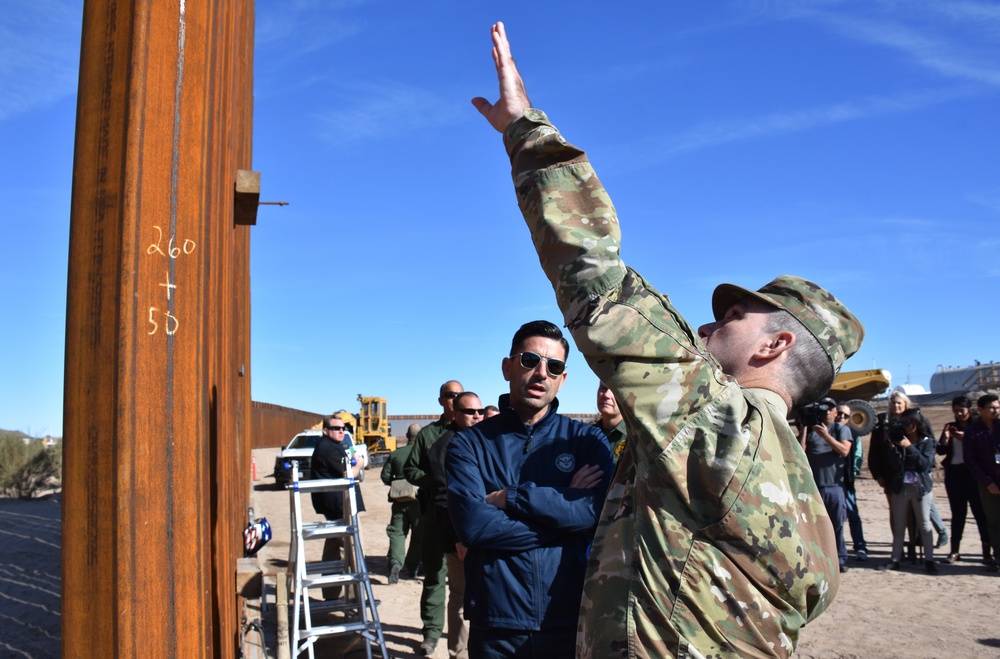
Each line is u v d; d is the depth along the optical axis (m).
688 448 1.32
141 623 1.56
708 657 1.29
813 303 1.62
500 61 1.56
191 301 1.83
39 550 10.52
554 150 1.47
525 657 2.46
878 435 8.93
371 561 9.47
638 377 1.34
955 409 9.20
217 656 2.65
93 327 1.56
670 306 1.41
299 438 23.34
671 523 1.33
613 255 1.39
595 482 2.66
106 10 1.64
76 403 1.56
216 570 2.66
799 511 1.37
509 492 2.55
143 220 1.61
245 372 6.51
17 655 5.68
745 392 1.46
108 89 1.62
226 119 3.13
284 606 4.93
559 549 2.54
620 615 1.34
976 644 5.77
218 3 2.47
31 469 19.67
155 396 1.63
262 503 17.52
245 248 6.29
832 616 6.63
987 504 8.42
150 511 1.61
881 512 13.38
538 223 1.44
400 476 8.10
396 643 5.89
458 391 5.58
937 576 8.31
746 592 1.30
